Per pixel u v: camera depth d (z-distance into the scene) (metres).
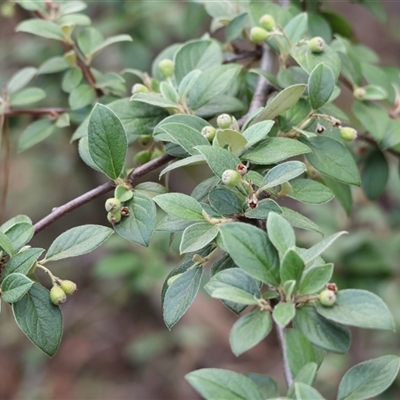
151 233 0.51
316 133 0.55
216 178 0.53
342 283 0.79
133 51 0.95
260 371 1.28
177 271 0.52
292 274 0.47
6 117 0.68
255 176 0.50
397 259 0.88
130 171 0.56
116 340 1.44
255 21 0.61
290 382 0.47
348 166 0.55
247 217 0.50
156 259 0.95
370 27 1.54
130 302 1.42
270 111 0.54
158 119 0.58
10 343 1.38
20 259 0.50
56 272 1.20
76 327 1.40
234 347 0.46
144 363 1.38
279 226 0.47
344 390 0.48
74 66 0.66
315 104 0.54
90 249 0.51
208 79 0.58
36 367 1.38
